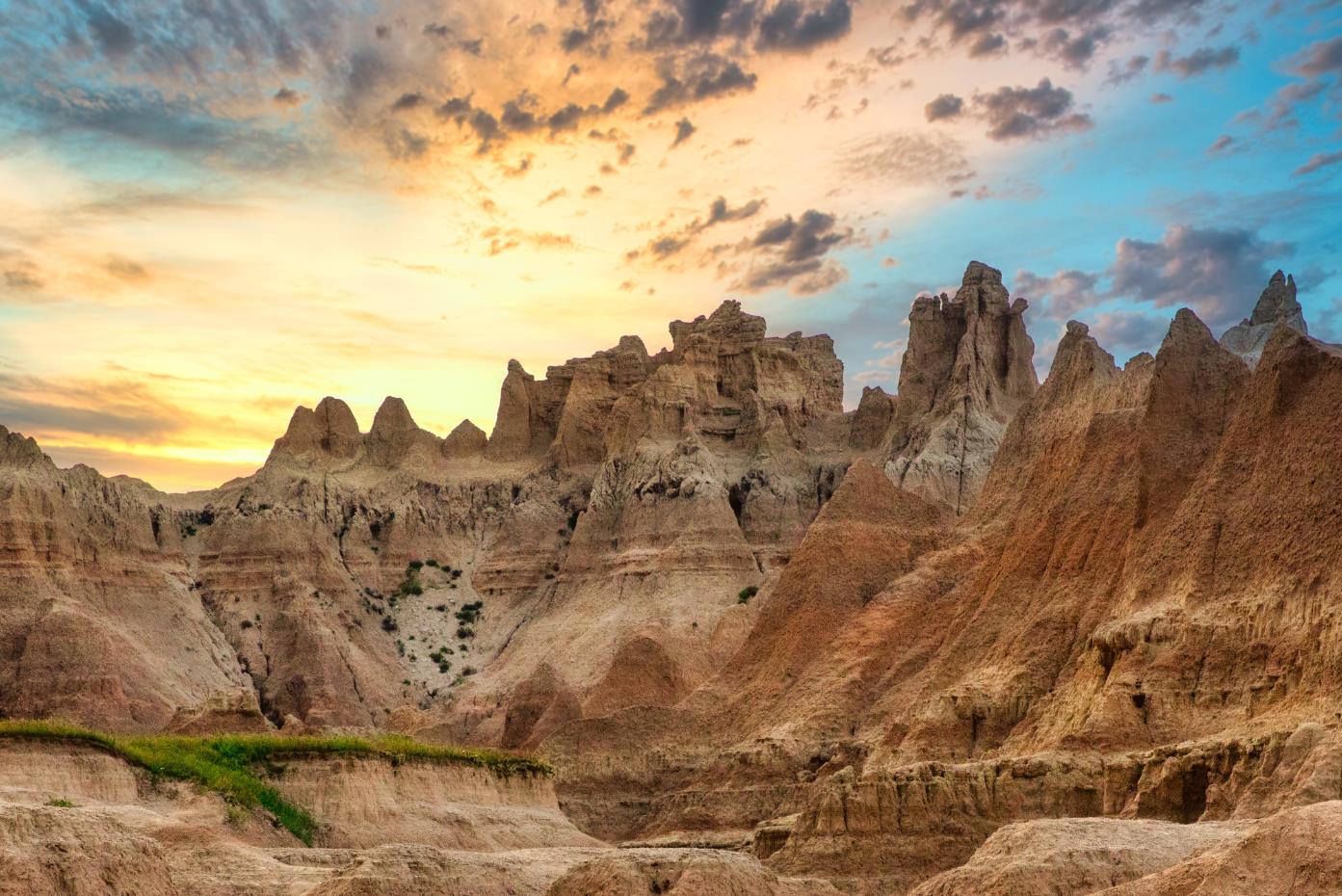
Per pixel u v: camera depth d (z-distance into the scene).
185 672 193.25
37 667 177.75
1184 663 105.81
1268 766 89.81
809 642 156.00
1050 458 146.75
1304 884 59.12
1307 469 107.88
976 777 106.00
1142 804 96.31
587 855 94.88
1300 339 115.44
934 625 145.25
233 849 93.62
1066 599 125.31
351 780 116.94
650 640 171.38
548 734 164.62
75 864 77.75
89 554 198.62
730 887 75.38
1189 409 126.12
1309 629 100.25
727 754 143.62
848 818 106.06
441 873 82.44
